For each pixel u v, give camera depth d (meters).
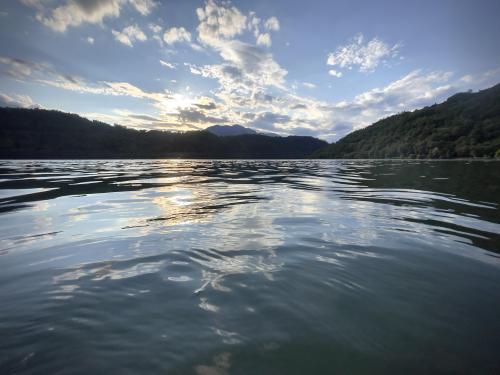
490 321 1.81
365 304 2.01
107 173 15.37
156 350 1.52
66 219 4.55
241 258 2.87
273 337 1.64
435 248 3.18
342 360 1.47
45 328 1.70
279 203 6.09
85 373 1.35
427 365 1.44
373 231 3.87
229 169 21.83
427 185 9.27
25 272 2.52
